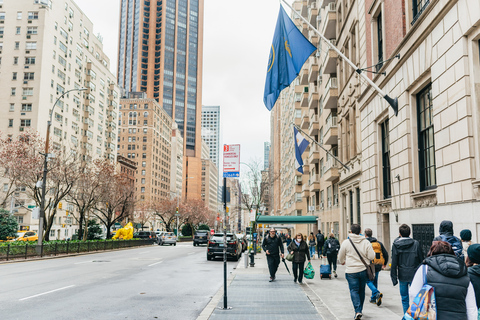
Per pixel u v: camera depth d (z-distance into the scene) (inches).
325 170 1353.3
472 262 174.9
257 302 367.9
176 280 547.8
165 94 7303.2
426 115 509.4
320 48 1459.2
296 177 2177.7
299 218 1234.6
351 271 292.7
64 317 305.9
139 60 7263.8
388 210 633.0
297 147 991.0
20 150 1348.4
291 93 2514.8
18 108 2551.7
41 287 462.9
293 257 505.4
